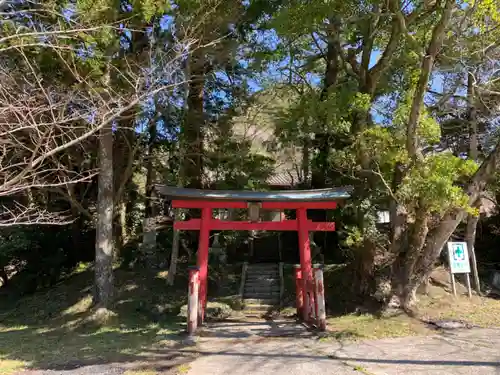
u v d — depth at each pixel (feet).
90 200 62.80
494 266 50.65
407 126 32.17
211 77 50.96
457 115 50.57
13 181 20.24
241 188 53.01
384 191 38.14
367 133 32.58
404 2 35.81
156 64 32.42
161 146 56.49
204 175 58.75
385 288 38.58
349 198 41.16
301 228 38.40
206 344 29.45
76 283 54.95
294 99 53.52
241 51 47.09
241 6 42.27
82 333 37.32
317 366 22.25
